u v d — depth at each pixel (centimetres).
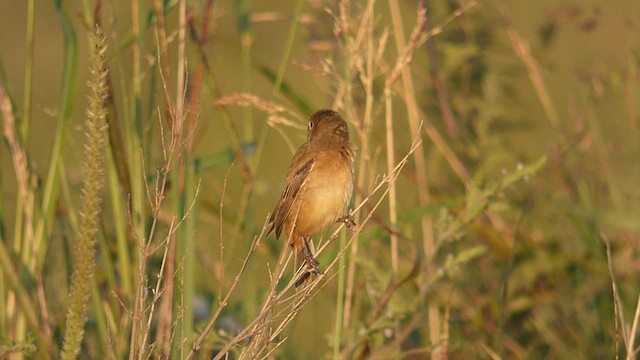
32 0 969
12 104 965
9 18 2238
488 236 1165
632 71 1244
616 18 1278
